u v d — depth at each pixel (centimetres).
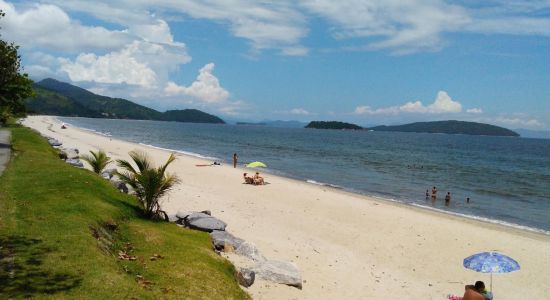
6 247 1015
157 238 1327
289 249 1788
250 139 13500
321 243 1969
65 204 1399
